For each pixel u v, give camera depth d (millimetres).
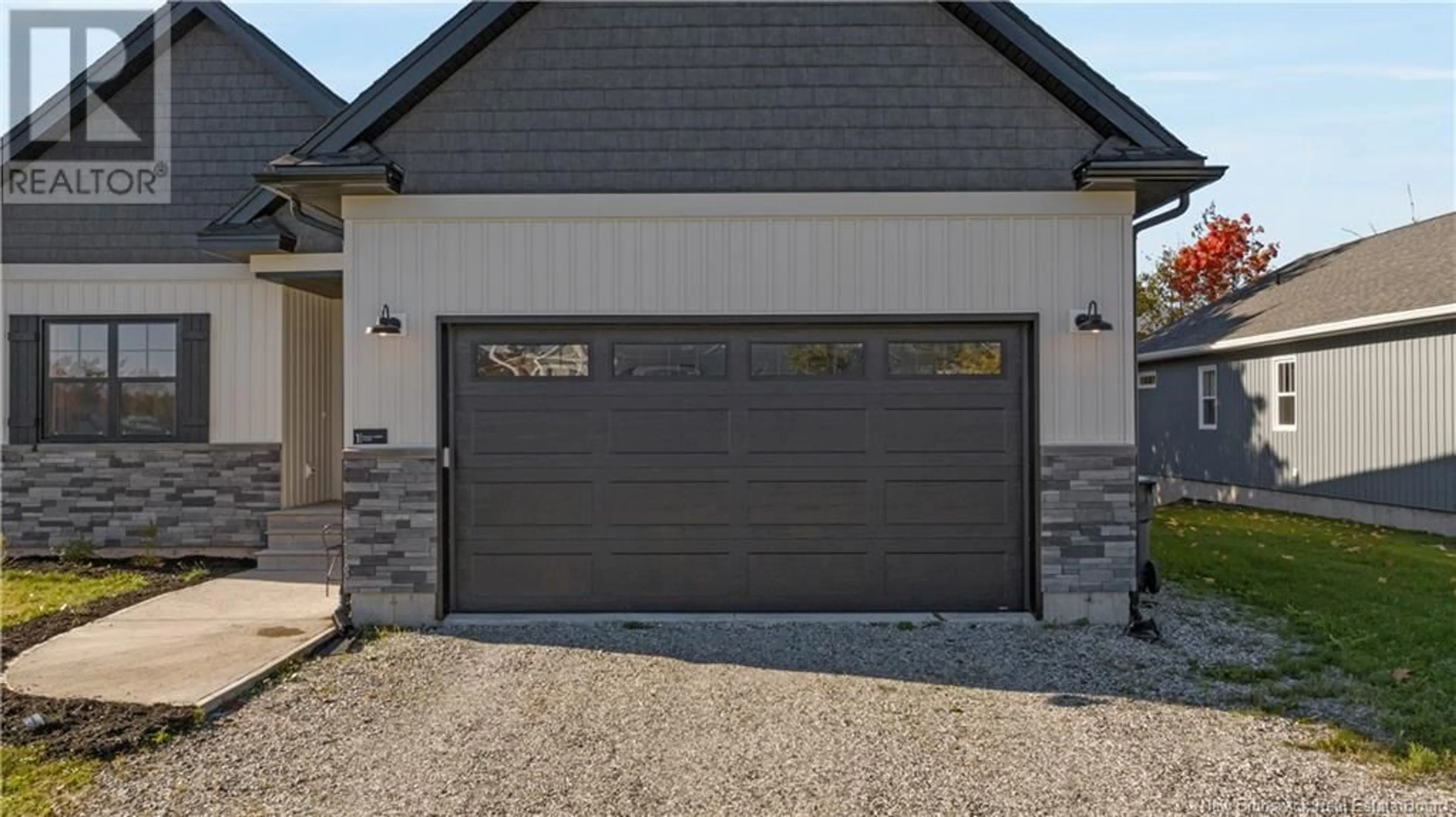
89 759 4676
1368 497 13914
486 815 4066
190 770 4570
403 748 4848
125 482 10758
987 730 5066
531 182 7602
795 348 7699
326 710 5453
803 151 7629
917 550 7672
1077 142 7578
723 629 7277
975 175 7594
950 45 7645
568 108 7637
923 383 7664
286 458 10781
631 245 7613
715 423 7691
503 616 7645
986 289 7566
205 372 10758
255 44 10859
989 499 7668
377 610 7535
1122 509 7496
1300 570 9664
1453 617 7531
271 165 7711
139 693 5598
